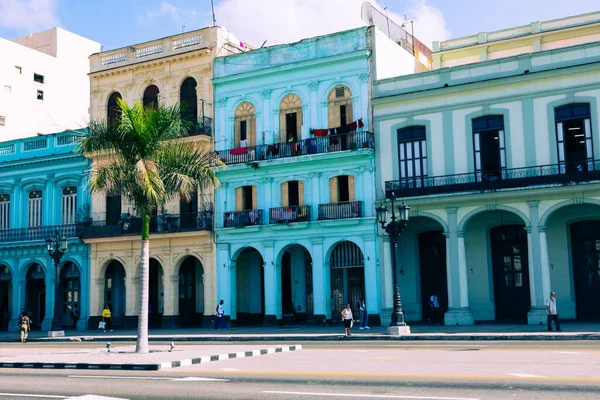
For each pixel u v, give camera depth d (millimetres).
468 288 33781
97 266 41906
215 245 38781
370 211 34938
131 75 42531
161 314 41094
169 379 13797
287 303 38219
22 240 43969
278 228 36781
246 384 12609
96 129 22000
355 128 35562
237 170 38219
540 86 31438
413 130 34531
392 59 37656
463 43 38844
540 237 30547
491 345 21297
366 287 34750
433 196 32531
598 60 30266
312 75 37312
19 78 53312
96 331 39156
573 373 12859
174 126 22281
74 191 43531
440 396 10453
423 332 27562
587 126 30484
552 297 25953
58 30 57094
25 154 45188
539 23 36688
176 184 21734
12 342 33906
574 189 29750
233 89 39438
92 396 11508
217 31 40219
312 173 36531
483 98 32719
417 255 34938
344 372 13898
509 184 31078
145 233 21641
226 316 37938
